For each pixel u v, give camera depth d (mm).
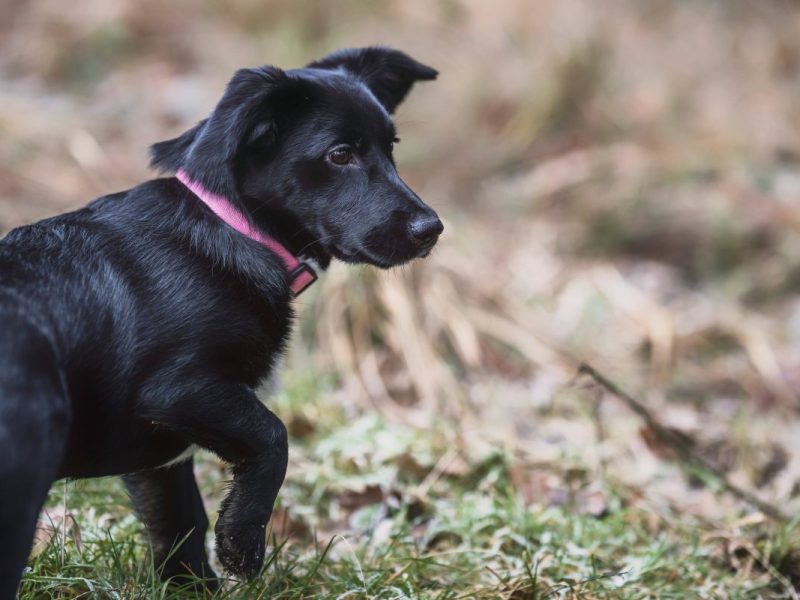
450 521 8469
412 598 6961
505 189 14977
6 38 17828
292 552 7840
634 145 16125
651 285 13578
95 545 7270
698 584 7855
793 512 9227
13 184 13086
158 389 5887
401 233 6809
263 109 6348
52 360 5398
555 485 9289
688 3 20109
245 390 6098
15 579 5043
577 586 7371
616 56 17656
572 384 9227
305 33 18031
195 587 6762
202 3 18719
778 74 18672
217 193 6223
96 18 17969
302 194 6707
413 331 11680
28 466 5090
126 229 6133
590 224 14297
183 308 5980
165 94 16562
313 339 11789
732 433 10641
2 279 5574
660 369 11984
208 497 8586
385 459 9383
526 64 17094
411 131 15695
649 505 9031
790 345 12648
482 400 11156
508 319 12398
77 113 15539
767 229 14469
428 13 18109
